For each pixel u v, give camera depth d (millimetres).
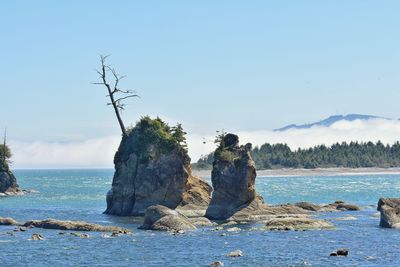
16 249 77062
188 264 67875
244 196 114000
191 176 129500
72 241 83562
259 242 83062
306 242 83062
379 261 69125
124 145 131625
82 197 193500
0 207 150125
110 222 110250
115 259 70688
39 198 189500
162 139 126750
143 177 125438
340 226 100812
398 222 99375
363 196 194500
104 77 135750
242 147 116812
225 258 71250
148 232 93062
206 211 115625
